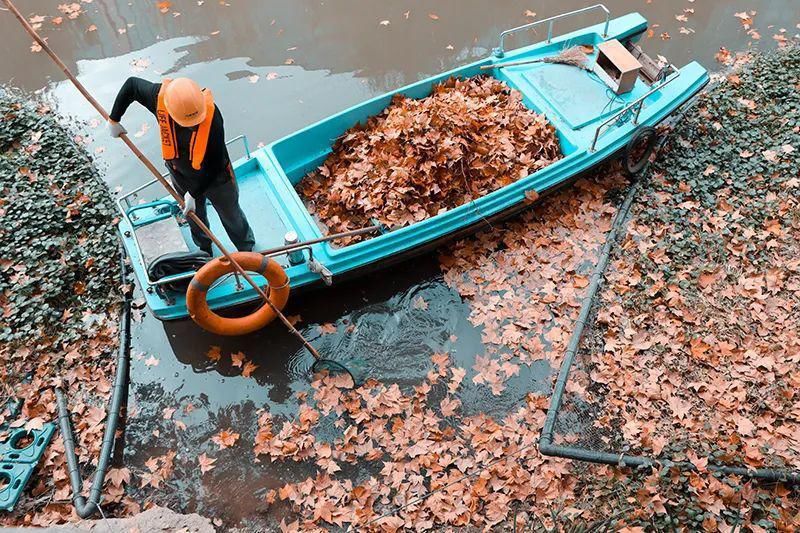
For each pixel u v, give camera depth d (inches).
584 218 279.4
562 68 295.3
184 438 226.5
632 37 316.2
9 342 236.4
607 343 239.3
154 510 200.1
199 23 375.6
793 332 237.1
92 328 245.1
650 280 255.9
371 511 205.0
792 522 193.2
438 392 235.6
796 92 319.0
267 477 216.7
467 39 368.8
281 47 363.9
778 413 217.9
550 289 257.3
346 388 236.1
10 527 194.5
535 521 200.2
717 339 237.1
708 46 357.1
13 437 214.8
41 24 367.9
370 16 380.8
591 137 271.1
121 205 256.5
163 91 184.2
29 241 263.4
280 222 246.2
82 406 225.8
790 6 378.9
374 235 255.9
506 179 263.9
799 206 272.4
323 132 273.3
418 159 256.5
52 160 292.4
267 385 239.9
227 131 323.6
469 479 210.5
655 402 225.0
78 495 203.2
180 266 219.0
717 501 195.9
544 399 230.1
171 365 244.2
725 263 258.7
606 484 204.2
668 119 311.3
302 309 256.5
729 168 290.8
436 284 264.4
